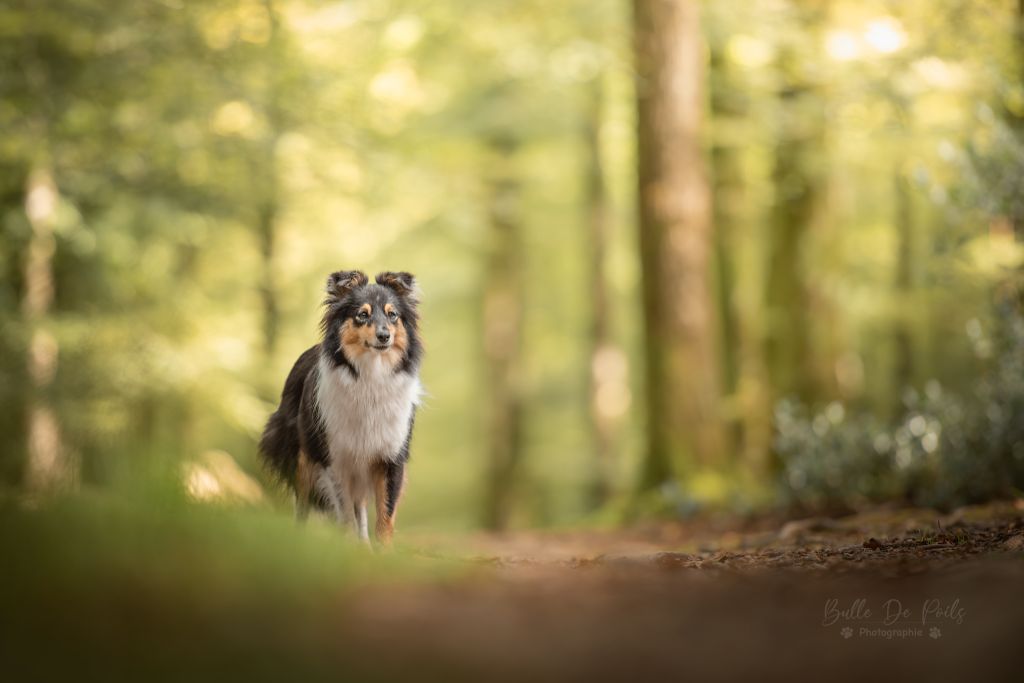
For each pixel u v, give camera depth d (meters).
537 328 31.45
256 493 14.82
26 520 5.57
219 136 17.47
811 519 12.05
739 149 20.80
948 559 6.34
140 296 18.55
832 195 19.19
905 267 25.34
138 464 6.75
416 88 21.47
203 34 16.88
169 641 4.50
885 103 17.59
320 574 5.63
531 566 7.37
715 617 5.04
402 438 8.58
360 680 4.14
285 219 20.34
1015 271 13.10
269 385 21.12
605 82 22.41
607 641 4.62
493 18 18.25
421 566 6.45
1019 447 11.55
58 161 16.88
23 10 15.73
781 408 14.74
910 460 13.02
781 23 17.67
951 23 15.67
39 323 16.59
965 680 4.06
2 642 4.45
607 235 26.92
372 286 8.61
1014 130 13.39
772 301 19.17
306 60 17.73
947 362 29.77
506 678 4.17
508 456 26.75
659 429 16.28
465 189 20.98
